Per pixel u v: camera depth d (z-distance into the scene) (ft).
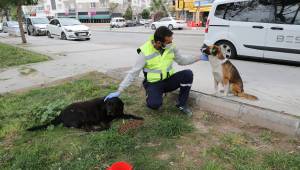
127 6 275.80
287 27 25.08
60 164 9.92
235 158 9.96
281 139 11.35
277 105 14.14
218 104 14.12
